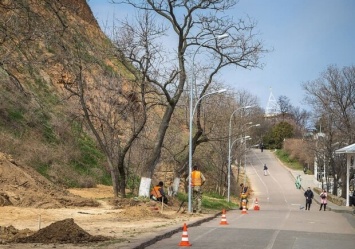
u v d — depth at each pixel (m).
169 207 28.47
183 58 30.34
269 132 137.75
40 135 35.91
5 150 31.67
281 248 13.73
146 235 14.92
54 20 12.30
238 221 23.73
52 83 38.56
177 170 35.28
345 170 54.22
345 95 51.97
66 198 24.34
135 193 34.47
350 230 19.94
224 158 59.12
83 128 40.94
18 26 11.20
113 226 17.81
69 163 36.88
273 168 106.38
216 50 31.73
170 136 43.41
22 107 33.03
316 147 67.81
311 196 44.44
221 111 53.56
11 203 22.17
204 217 24.69
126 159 37.25
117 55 28.70
